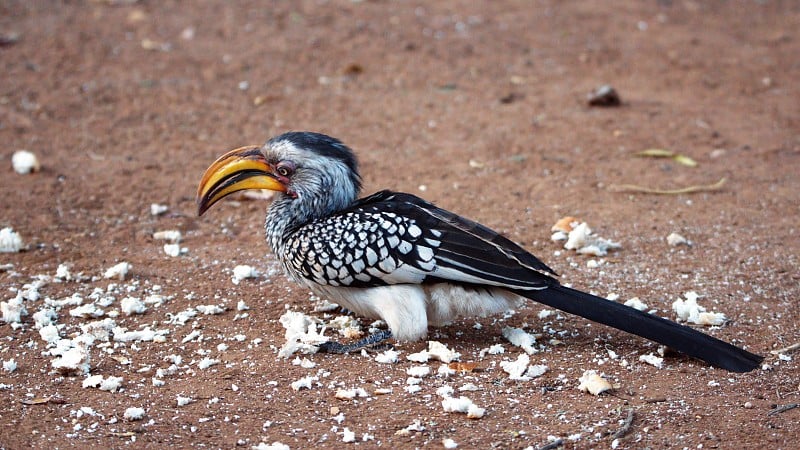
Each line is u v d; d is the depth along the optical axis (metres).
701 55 20.09
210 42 19.94
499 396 8.63
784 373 9.09
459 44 20.25
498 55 19.80
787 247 12.12
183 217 13.17
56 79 17.95
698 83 18.62
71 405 8.45
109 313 10.23
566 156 15.33
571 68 19.31
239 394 8.69
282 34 20.45
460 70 19.00
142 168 14.69
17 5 21.47
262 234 12.70
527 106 17.42
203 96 17.52
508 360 9.30
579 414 8.34
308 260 9.46
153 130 16.12
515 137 16.03
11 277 11.12
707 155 15.39
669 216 13.16
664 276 11.32
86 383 8.77
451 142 15.83
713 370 9.12
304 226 9.62
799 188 14.10
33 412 8.33
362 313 9.78
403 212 9.36
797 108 17.42
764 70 19.36
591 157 15.29
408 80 18.44
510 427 8.13
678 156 15.23
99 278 11.20
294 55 19.44
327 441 7.93
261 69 18.77
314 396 8.65
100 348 9.51
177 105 17.11
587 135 16.16
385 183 14.18
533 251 12.03
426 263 9.05
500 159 15.18
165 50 19.48
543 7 22.73
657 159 15.26
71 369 8.98
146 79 18.12
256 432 8.08
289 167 9.82
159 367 9.19
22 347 9.49
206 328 10.02
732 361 8.88
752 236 12.48
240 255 12.00
